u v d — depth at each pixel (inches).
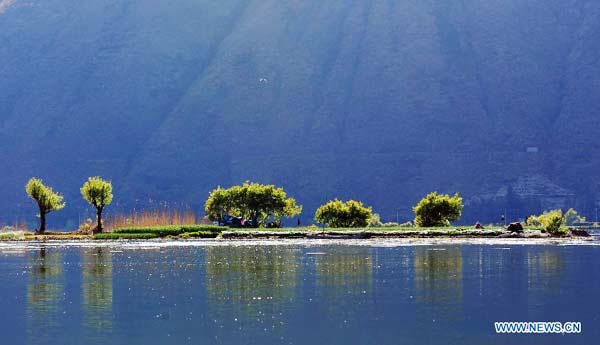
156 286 1739.7
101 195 3959.2
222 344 1186.0
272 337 1224.2
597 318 1344.7
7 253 2723.9
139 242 3341.5
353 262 2215.8
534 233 3612.2
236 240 3385.8
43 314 1412.4
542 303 1476.4
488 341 1198.9
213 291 1654.8
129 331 1272.1
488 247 2812.5
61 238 3629.4
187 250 2780.5
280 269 2046.0
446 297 1551.4
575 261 2209.6
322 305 1473.9
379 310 1418.6
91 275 1958.7
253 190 4323.3
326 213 4178.2
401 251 2623.0
